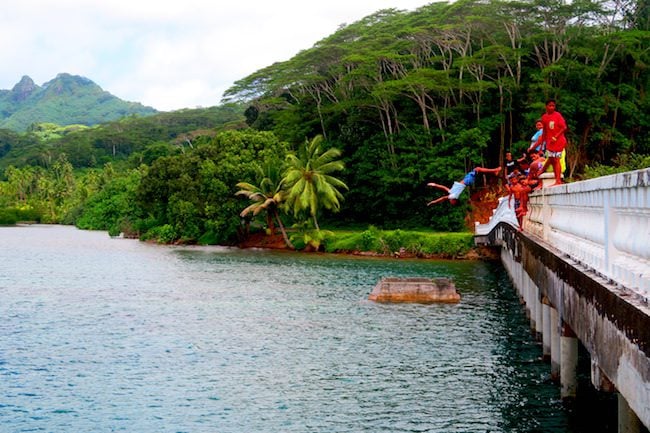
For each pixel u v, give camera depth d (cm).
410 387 2170
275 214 7838
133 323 3266
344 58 8550
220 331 3075
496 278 4988
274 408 1978
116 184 13188
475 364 2441
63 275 5266
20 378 2289
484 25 8031
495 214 4938
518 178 2641
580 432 1697
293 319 3362
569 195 1387
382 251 6969
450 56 8612
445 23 8531
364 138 8612
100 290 4425
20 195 17925
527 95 7844
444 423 1820
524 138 7825
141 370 2402
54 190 17362
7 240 9662
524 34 8188
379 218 8388
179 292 4316
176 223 8731
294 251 7481
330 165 7425
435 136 8169
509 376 2256
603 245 1084
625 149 7362
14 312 3569
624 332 838
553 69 7256
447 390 2127
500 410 1908
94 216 13362
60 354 2631
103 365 2467
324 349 2714
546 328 2373
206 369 2416
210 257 6800
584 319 1115
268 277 5081
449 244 6712
